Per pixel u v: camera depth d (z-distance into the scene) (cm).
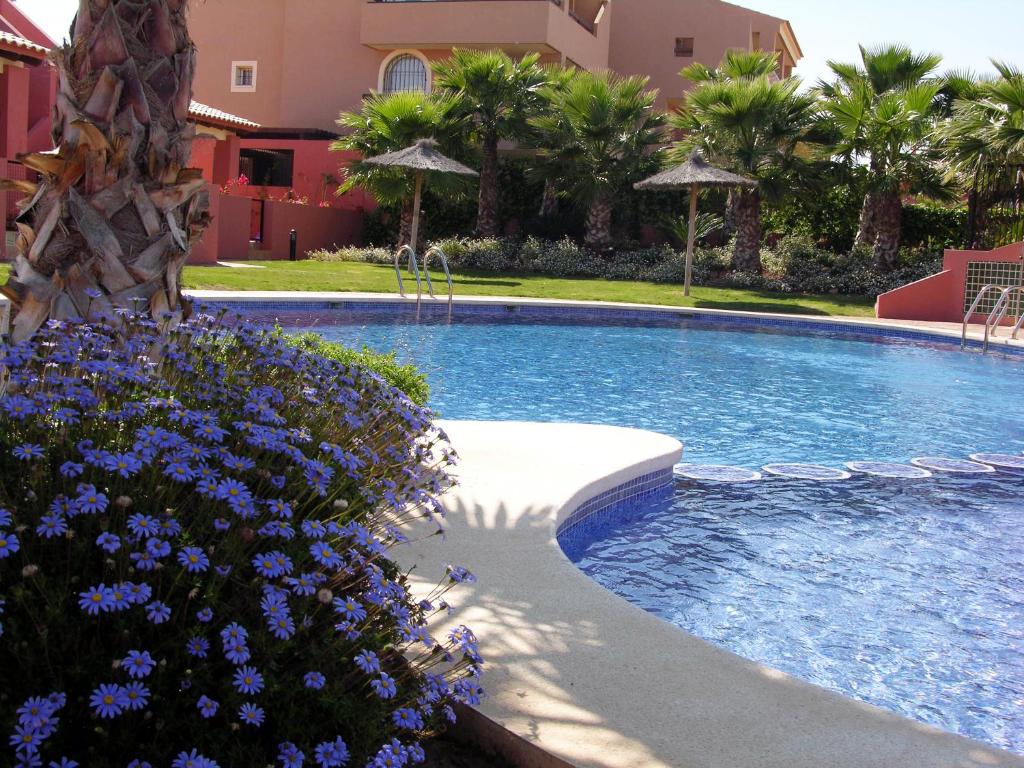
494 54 2586
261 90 3319
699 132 2462
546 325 1695
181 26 384
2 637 192
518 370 1205
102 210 369
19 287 372
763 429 916
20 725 176
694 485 682
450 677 286
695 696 292
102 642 200
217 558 216
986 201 2292
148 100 373
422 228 2875
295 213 2678
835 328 1845
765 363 1391
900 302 2006
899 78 2353
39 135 2241
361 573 260
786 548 549
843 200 2588
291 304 1559
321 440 319
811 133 2320
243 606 217
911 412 1040
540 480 543
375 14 3073
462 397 1010
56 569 206
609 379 1175
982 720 359
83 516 214
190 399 280
